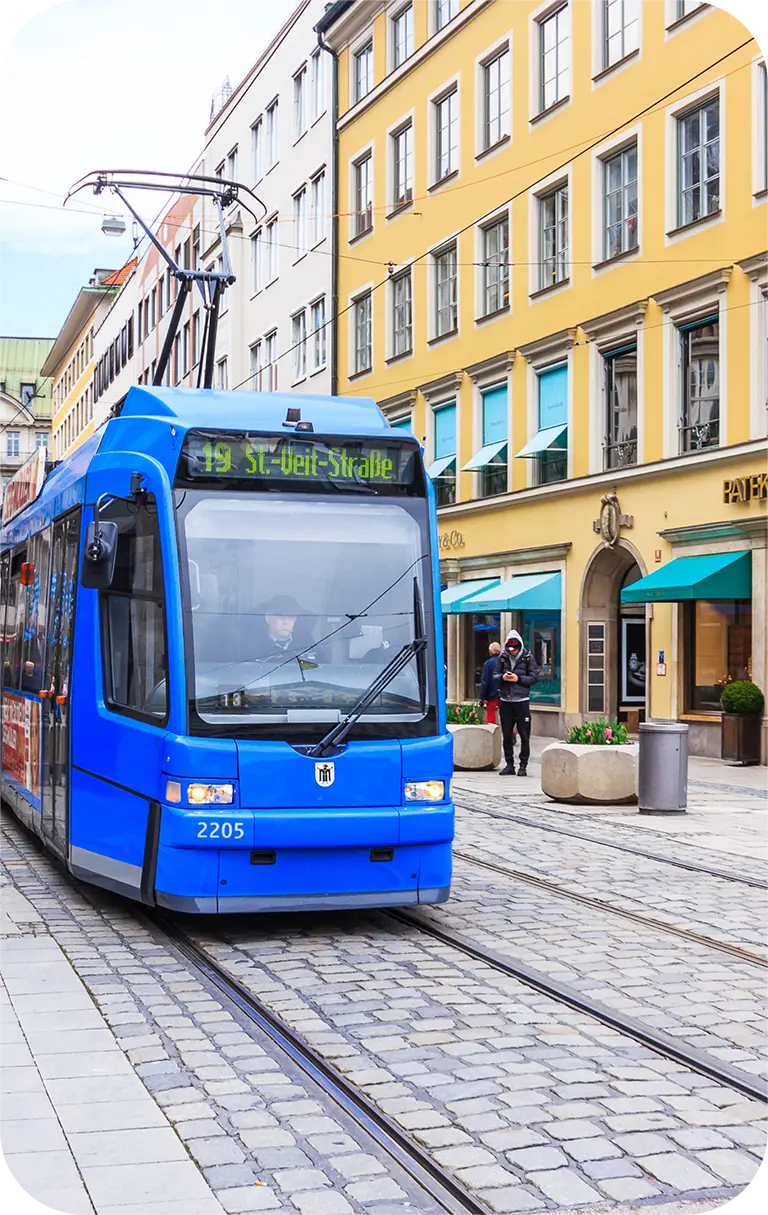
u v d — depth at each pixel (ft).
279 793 26.12
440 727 27.73
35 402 349.00
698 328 78.23
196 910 25.77
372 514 28.32
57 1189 14.02
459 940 27.14
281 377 141.69
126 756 27.99
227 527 27.30
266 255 147.43
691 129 78.84
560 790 51.65
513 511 97.09
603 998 22.57
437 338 108.06
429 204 109.60
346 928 28.50
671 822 46.26
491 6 99.45
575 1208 13.83
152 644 27.32
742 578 73.05
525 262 95.35
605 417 87.04
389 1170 14.82
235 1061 18.89
